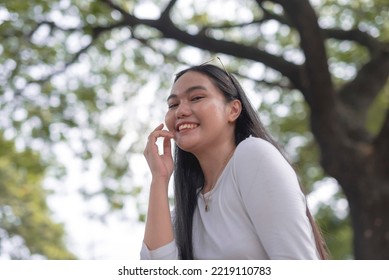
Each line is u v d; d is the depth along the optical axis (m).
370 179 11.39
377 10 13.61
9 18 11.82
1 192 23.08
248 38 15.20
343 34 13.20
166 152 4.36
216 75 4.28
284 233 3.75
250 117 4.35
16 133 13.48
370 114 18.42
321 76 11.05
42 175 15.14
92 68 13.97
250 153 3.92
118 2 12.88
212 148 4.24
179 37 12.16
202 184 4.38
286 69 11.97
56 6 12.34
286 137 18.50
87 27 12.47
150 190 4.24
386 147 11.32
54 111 13.43
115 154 14.79
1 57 12.52
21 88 13.02
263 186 3.83
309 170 19.75
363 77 12.75
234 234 3.92
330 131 11.48
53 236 24.16
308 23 10.79
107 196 15.29
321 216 22.28
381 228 11.31
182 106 4.21
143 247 4.16
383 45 12.98
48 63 12.85
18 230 23.47
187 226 4.23
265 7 14.39
